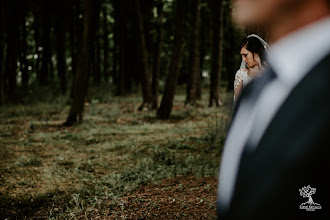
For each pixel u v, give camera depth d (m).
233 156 0.46
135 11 17.17
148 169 7.29
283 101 0.42
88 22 13.27
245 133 0.45
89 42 13.34
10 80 23.12
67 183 6.61
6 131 11.95
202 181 6.50
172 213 5.01
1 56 19.30
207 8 24.06
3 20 19.06
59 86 28.14
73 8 23.34
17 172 7.26
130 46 30.14
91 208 5.31
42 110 18.02
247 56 2.99
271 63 0.46
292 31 0.44
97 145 9.77
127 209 5.26
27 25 30.30
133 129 12.29
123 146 9.55
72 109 13.28
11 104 20.05
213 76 18.31
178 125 13.14
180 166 7.41
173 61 14.77
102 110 16.73
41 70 28.30
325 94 0.40
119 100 22.95
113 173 7.11
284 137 0.41
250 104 0.46
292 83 0.43
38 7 25.23
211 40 18.52
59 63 25.77
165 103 14.82
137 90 30.03
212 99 18.38
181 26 14.62
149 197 5.77
